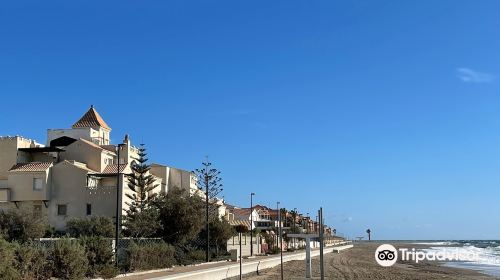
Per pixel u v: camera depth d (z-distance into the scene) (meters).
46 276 31.20
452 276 58.06
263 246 91.44
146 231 54.91
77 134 75.19
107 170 65.88
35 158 67.31
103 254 37.44
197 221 59.25
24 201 61.88
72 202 61.97
